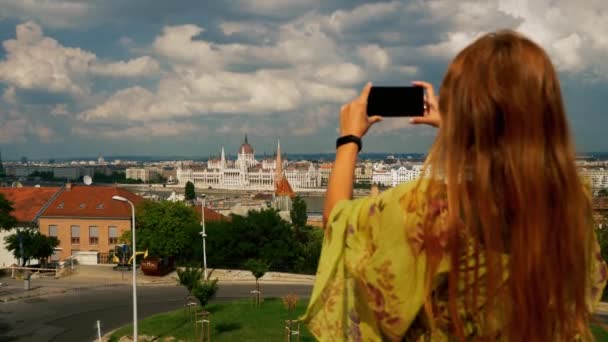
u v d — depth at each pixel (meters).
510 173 2.04
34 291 51.25
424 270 2.11
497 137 2.11
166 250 59.88
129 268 62.22
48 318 41.88
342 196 2.60
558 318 2.08
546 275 2.01
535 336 2.04
